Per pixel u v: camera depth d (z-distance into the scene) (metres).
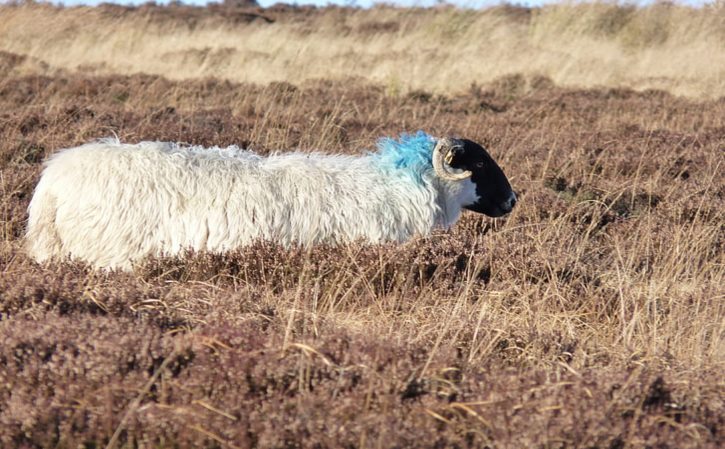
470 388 12.29
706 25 84.06
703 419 12.04
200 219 19.03
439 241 20.09
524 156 35.50
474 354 13.96
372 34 90.62
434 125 43.34
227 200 19.23
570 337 15.55
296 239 19.67
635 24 83.75
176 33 89.62
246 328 13.72
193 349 12.60
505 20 94.44
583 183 30.62
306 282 17.53
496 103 54.50
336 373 12.21
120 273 17.80
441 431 11.18
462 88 62.97
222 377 11.94
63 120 37.91
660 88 65.44
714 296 17.86
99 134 35.06
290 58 72.75
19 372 12.02
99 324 13.43
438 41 84.62
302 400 11.36
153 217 18.86
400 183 21.16
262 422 10.88
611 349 15.12
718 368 14.38
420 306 17.16
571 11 84.94
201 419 10.91
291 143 36.12
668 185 30.89
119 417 10.93
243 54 73.94
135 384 11.70
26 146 32.09
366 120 44.25
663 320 16.97
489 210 23.17
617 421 11.45
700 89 64.06
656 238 23.47
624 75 70.75
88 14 82.94
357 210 20.36
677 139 40.66
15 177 26.09
